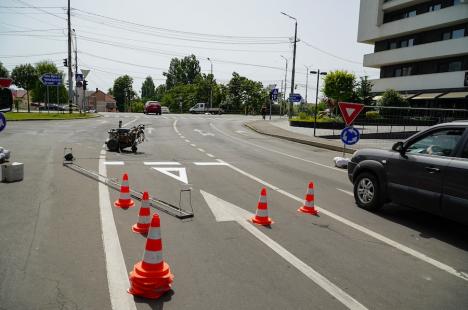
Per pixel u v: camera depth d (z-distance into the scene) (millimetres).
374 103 39688
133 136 14633
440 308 3855
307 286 4195
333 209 7539
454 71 37312
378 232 6203
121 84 131250
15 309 3512
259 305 3754
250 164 13031
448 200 5938
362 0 48469
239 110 79438
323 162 14453
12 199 7129
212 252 5035
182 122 34781
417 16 41094
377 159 7387
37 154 12805
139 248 5051
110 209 6773
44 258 4621
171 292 3943
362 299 3963
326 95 39469
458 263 5047
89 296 3795
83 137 18891
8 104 10445
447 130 6309
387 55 44906
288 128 30141
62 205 6891
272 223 6402
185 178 10008
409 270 4750
